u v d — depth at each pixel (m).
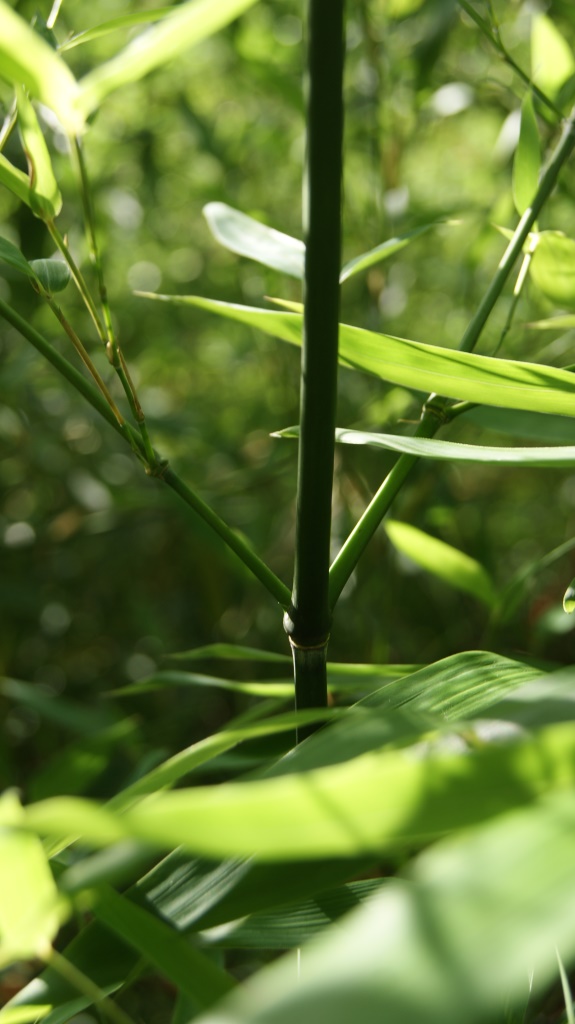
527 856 0.41
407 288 1.63
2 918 0.48
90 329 1.64
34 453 1.63
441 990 0.35
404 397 1.19
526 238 0.72
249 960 1.17
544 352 1.17
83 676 1.69
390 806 0.43
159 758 0.86
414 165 1.87
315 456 0.58
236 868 0.53
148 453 0.62
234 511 1.56
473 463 0.61
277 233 0.73
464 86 1.33
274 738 0.72
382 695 0.58
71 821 0.42
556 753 0.43
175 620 1.71
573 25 1.21
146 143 1.66
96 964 0.54
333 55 0.54
